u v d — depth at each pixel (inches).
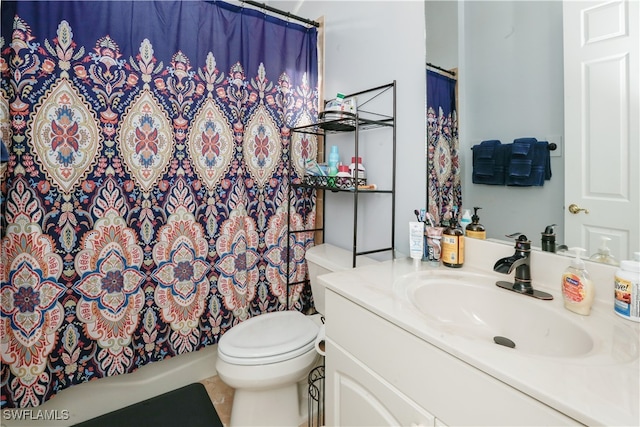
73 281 49.0
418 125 49.8
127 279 53.1
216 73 60.1
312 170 64.7
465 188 43.9
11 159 44.3
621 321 27.7
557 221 34.7
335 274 40.9
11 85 44.1
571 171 33.4
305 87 71.3
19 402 45.9
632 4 28.6
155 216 55.2
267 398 52.2
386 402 30.2
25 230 45.3
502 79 39.2
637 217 29.0
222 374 48.4
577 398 18.1
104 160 50.5
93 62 49.3
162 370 62.3
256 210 66.4
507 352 23.1
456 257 42.8
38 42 45.6
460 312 36.8
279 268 70.0
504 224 39.7
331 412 38.3
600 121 31.0
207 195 60.1
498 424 21.1
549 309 30.5
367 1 58.5
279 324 57.1
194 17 57.8
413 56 50.3
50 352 47.5
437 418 25.2
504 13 38.6
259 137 65.7
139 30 52.9
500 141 39.6
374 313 31.1
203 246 60.2
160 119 54.9
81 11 48.4
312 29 71.9
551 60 34.6
